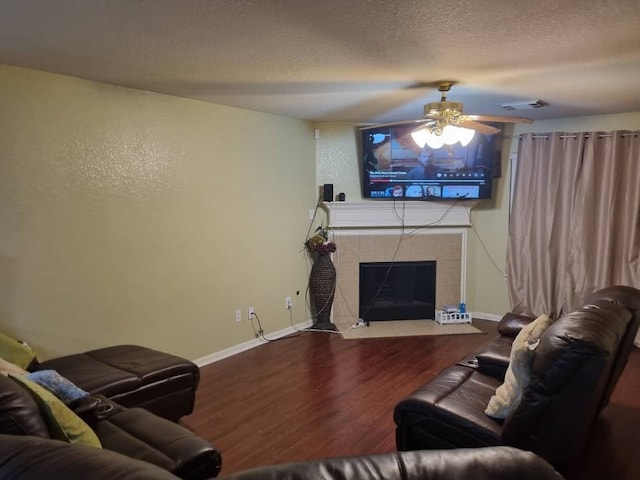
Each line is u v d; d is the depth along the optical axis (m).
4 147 2.83
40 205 3.00
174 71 2.96
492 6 1.93
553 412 1.85
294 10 1.96
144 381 2.70
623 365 2.82
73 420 1.70
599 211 4.70
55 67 2.87
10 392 1.50
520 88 3.45
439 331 5.08
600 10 1.97
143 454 1.86
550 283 4.93
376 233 5.35
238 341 4.45
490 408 2.17
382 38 2.32
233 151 4.28
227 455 2.65
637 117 4.56
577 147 4.71
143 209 3.59
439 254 5.49
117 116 3.38
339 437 2.85
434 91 3.56
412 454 0.97
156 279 3.71
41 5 1.89
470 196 5.20
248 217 4.48
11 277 2.90
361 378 3.78
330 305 5.19
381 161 5.08
